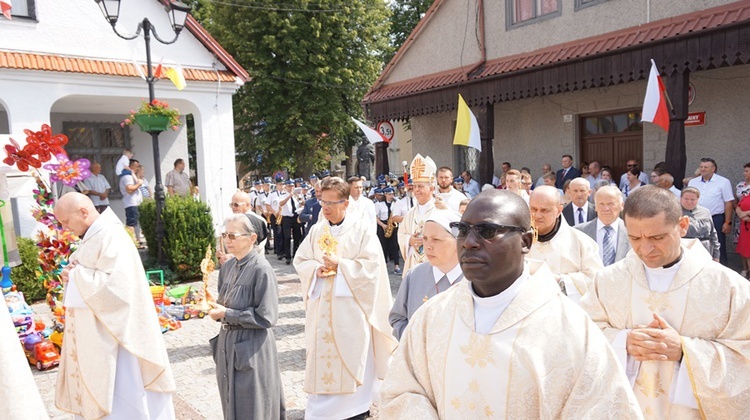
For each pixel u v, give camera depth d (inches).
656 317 89.2
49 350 234.8
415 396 68.3
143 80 440.8
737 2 340.8
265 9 905.5
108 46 429.1
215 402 191.6
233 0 930.1
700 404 86.8
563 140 499.5
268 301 143.2
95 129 564.1
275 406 147.9
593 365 59.2
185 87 460.8
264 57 927.0
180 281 395.9
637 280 98.0
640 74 365.1
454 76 518.6
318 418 168.9
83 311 140.6
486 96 475.8
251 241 147.9
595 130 487.5
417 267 126.9
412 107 554.6
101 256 142.5
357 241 175.2
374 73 1016.2
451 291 71.1
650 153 437.7
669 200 90.4
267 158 997.2
